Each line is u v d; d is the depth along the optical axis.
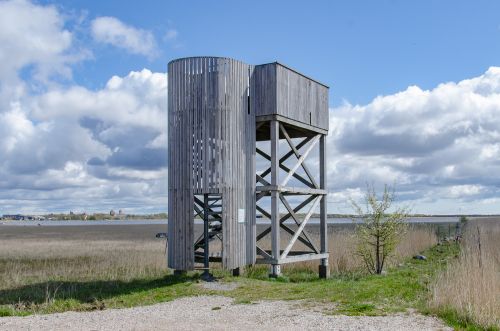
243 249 16.59
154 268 19.64
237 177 16.55
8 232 63.22
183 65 16.77
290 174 17.88
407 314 10.34
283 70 17.78
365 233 19.59
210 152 16.27
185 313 10.91
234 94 16.75
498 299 10.80
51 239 43.28
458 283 11.78
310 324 9.47
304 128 19.20
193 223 16.16
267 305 11.56
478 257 16.23
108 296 14.34
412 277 15.86
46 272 19.73
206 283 15.15
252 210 17.12
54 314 11.34
